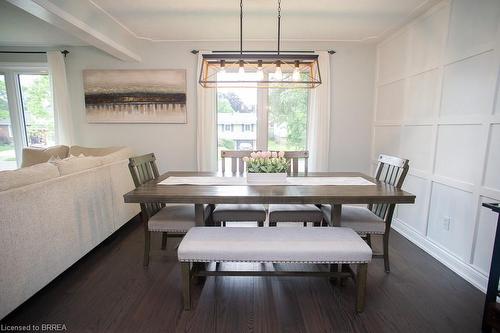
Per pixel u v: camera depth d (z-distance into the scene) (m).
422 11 2.66
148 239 2.31
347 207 2.50
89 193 2.42
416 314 1.77
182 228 2.23
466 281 2.14
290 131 3.94
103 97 3.82
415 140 2.87
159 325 1.67
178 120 3.84
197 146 3.82
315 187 2.12
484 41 2.01
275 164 2.29
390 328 1.65
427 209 2.65
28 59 3.85
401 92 3.13
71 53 3.78
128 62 3.76
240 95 3.87
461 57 2.22
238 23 3.03
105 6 2.58
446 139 2.41
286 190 2.02
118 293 1.98
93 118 3.86
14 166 4.18
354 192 1.97
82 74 3.80
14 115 4.05
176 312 1.79
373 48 3.71
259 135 3.92
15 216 1.65
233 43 3.69
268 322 1.70
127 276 2.20
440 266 2.37
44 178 1.93
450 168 2.36
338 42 3.63
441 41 2.46
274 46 3.69
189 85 3.79
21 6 2.02
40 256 1.84
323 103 3.69
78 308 1.82
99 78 3.79
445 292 2.00
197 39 3.59
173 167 3.96
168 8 2.63
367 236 2.38
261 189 2.05
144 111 3.83
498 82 1.91
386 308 1.83
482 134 2.02
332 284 2.12
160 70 3.75
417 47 2.82
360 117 3.83
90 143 3.94
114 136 3.92
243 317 1.74
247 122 3.92
